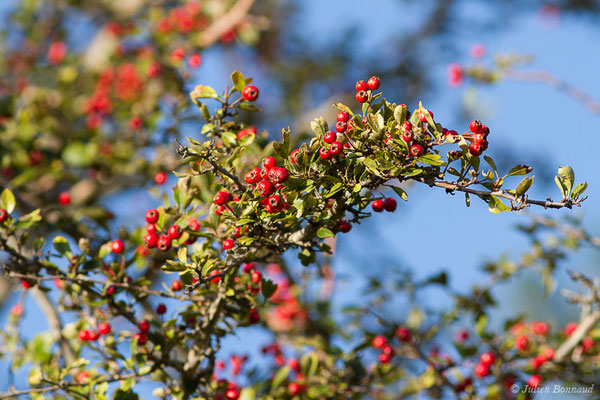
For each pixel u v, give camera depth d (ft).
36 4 32.94
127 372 16.33
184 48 28.94
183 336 15.87
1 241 15.34
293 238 12.85
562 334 21.67
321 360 21.59
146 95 26.13
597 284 19.06
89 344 16.63
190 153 12.00
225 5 30.96
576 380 20.22
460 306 22.39
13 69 31.63
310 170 11.78
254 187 12.62
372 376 20.22
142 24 30.96
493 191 11.30
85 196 25.25
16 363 18.78
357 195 12.12
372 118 11.58
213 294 15.90
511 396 20.56
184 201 15.46
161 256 18.44
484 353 20.61
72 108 28.09
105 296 15.89
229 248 13.08
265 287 15.67
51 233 20.49
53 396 18.11
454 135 11.30
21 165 23.50
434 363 20.84
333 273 26.48
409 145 11.09
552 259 22.43
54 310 18.97
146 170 23.86
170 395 16.28
